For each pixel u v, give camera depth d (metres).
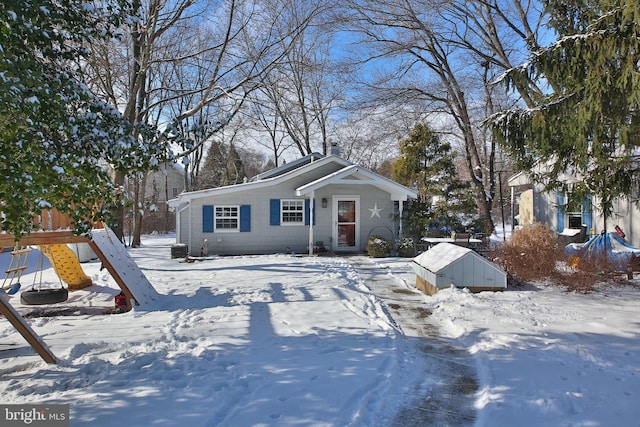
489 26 17.97
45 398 4.17
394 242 17.92
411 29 18.59
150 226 35.28
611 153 8.58
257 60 11.75
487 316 6.89
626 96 7.17
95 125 4.27
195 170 37.94
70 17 4.02
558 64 7.71
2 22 3.14
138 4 5.23
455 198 17.33
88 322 7.28
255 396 4.15
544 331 6.05
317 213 17.72
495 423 3.62
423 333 6.46
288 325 6.72
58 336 6.50
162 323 7.09
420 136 18.23
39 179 3.37
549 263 9.66
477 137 26.98
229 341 5.94
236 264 14.03
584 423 3.57
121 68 12.74
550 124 8.02
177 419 3.69
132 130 4.87
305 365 4.97
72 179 3.99
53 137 3.81
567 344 5.43
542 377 4.50
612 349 5.24
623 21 6.75
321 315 7.30
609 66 7.24
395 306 8.13
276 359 5.19
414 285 10.30
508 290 8.89
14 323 5.09
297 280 10.78
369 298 8.65
